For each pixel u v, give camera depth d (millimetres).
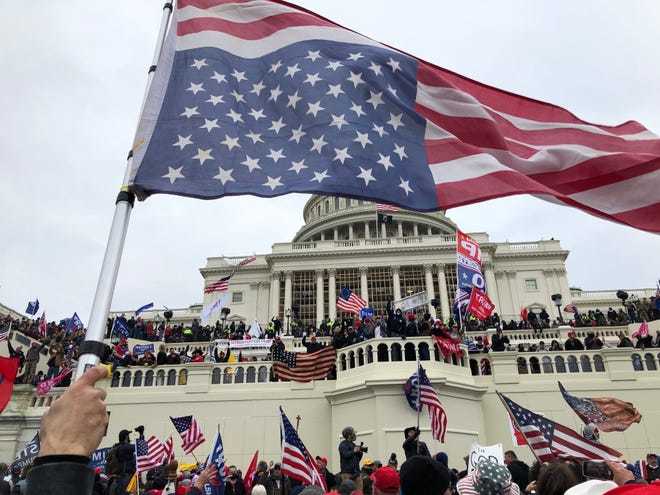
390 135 6523
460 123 6797
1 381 14406
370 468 10336
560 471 3971
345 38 7090
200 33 6828
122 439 12930
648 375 21703
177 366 23609
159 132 5992
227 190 5840
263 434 21859
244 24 7043
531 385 21938
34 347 27969
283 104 6590
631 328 35844
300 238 86375
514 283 62469
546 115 7363
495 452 8586
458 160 6523
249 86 6633
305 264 63531
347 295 33625
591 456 8188
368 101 6695
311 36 7043
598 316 39219
